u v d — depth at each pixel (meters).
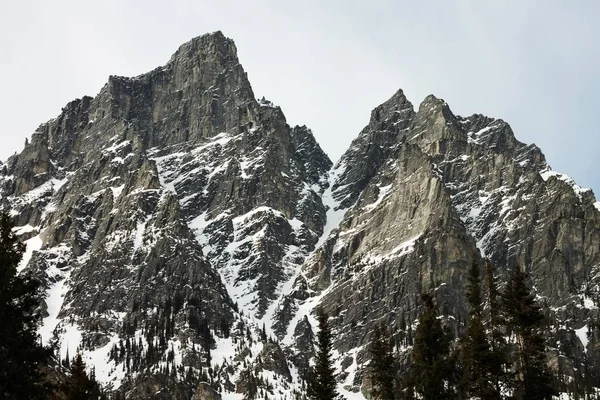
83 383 108.81
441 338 103.00
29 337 75.50
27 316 76.00
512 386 97.62
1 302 74.25
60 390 106.56
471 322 101.25
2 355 73.12
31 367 75.50
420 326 103.69
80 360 113.25
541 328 103.62
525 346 98.12
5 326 73.81
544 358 98.69
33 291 77.06
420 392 100.75
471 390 96.81
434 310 106.19
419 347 102.44
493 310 103.31
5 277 75.38
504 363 98.06
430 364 100.94
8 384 73.00
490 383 97.00
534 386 95.50
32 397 74.56
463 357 101.94
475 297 108.62
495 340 102.44
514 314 99.62
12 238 79.81
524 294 100.38
